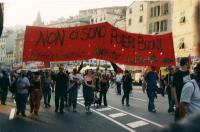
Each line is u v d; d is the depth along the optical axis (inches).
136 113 669.3
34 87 642.2
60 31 362.3
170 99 672.4
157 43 379.9
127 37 364.8
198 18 53.7
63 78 668.7
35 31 362.0
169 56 383.9
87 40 357.7
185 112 209.2
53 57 363.3
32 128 483.2
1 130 461.4
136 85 2603.3
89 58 357.7
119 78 1352.1
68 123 535.2
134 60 369.1
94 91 724.7
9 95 1341.0
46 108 758.5
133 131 467.5
